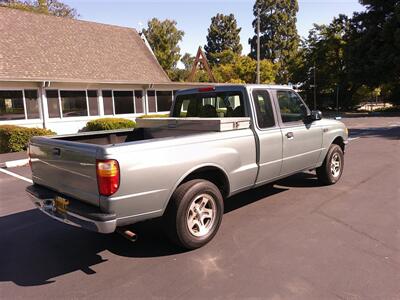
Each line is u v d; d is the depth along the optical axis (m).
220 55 54.69
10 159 10.68
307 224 4.53
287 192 6.02
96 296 3.09
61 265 3.71
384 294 2.95
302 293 2.99
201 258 3.71
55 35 19.72
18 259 3.88
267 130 4.83
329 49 39.03
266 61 43.22
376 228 4.33
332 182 6.39
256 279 3.24
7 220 5.20
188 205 3.76
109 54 21.19
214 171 4.32
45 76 16.33
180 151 3.71
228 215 4.97
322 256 3.64
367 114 31.89
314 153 5.82
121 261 3.74
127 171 3.27
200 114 5.47
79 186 3.52
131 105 19.28
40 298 3.09
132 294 3.09
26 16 19.48
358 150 10.60
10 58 16.27
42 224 4.97
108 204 3.21
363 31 33.75
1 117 14.23
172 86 21.09
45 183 4.11
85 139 5.02
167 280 3.30
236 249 3.88
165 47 38.81
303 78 42.25
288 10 62.25
